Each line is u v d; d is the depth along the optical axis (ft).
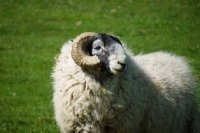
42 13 261.85
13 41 217.36
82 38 78.28
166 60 94.99
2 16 260.01
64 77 80.69
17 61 185.26
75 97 78.18
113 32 218.38
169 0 270.05
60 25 240.73
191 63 160.56
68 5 274.16
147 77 85.20
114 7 265.54
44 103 138.51
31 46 207.31
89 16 251.60
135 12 253.65
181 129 90.12
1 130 108.17
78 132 80.28
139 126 81.87
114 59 74.74
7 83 159.43
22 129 110.42
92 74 77.25
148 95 82.89
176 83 89.61
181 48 183.93
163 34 212.23
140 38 206.18
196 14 242.58
